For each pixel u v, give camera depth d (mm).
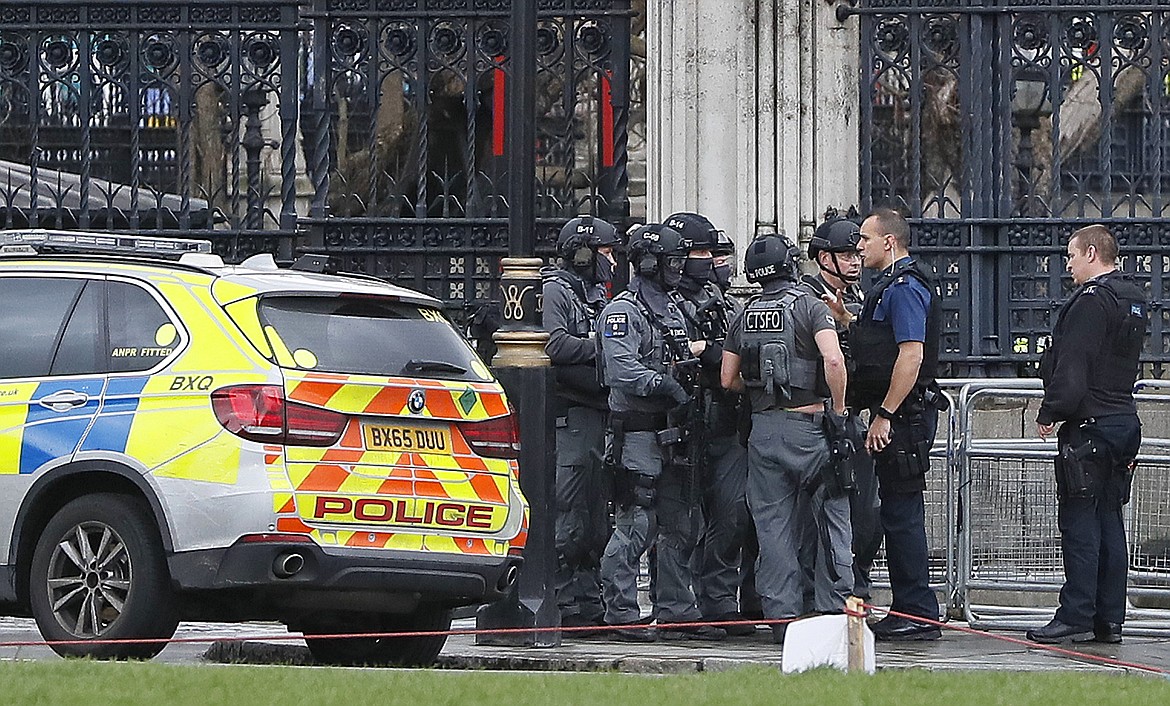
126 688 23688
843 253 38562
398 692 23703
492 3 49375
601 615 39594
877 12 49500
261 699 22734
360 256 49906
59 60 49562
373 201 49812
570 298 39094
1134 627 40562
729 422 38781
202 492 29922
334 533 30266
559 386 38906
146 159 50625
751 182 49688
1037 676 27719
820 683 25094
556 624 36250
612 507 39844
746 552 40469
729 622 35906
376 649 34719
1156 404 46562
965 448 42062
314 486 30156
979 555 42031
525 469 36000
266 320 31000
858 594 39156
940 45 49750
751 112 49781
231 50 49594
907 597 38906
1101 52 49188
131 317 31859
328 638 33875
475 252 49531
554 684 25109
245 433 30047
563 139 50625
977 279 49719
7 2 49344
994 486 42062
